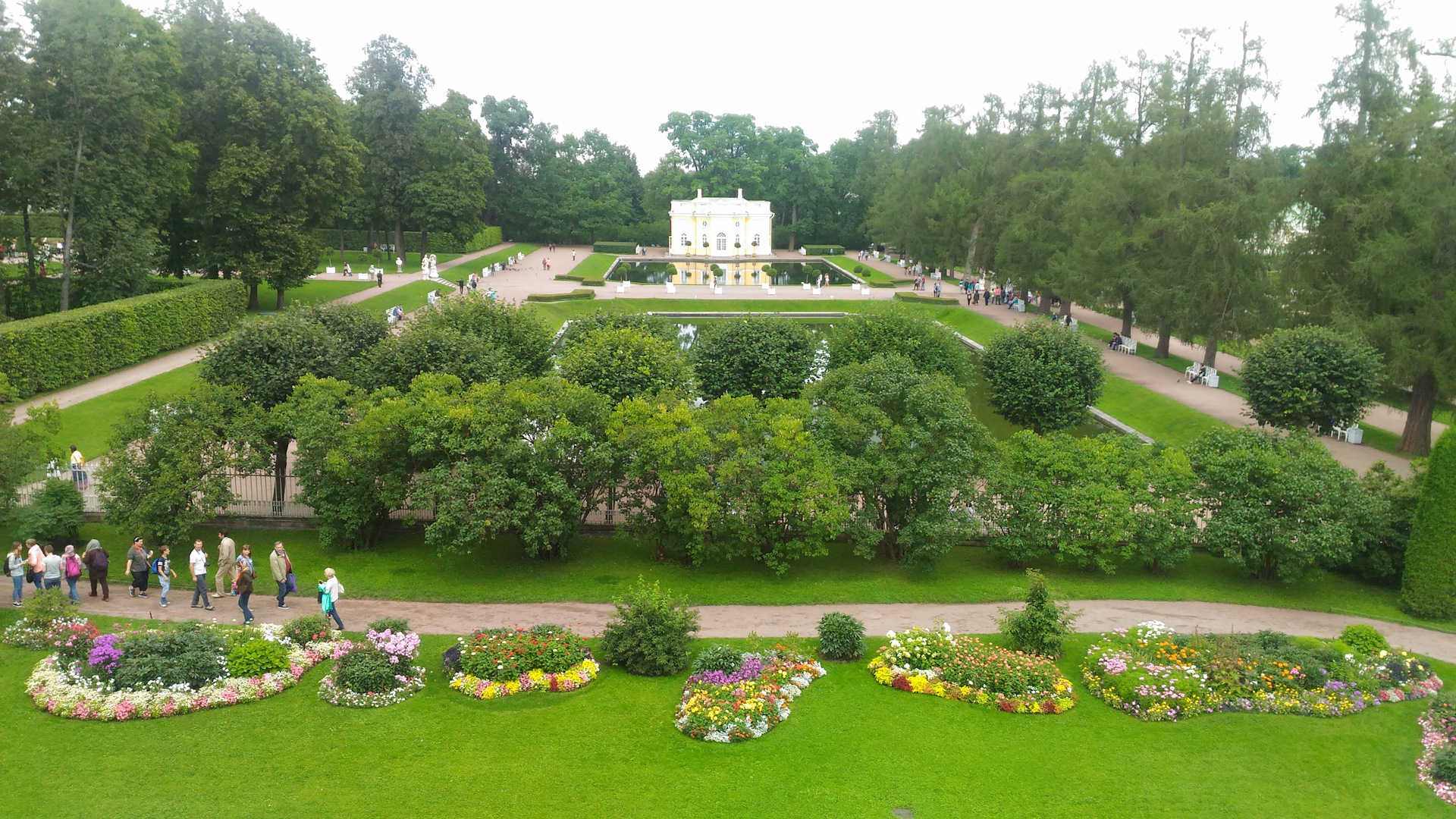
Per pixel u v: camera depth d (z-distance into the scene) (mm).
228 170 62594
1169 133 58188
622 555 31984
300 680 21891
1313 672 22703
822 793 18000
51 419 31438
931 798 18000
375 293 81500
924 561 30562
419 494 28031
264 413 32375
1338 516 29422
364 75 98688
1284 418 42594
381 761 18641
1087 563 32406
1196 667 22891
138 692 20297
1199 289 55562
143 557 27219
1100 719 21531
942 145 99312
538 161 153000
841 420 31188
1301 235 49469
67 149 52656
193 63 64438
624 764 18797
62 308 54938
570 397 30734
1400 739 20938
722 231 139875
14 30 50719
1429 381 44000
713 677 21828
